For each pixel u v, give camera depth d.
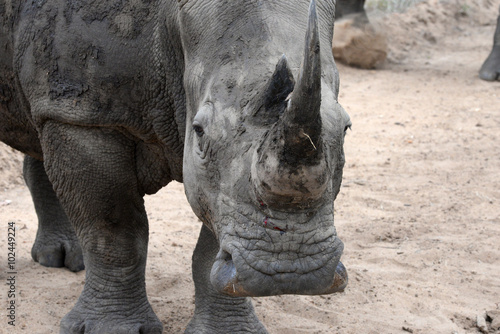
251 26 3.69
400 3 18.55
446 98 13.31
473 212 8.32
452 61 16.33
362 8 15.57
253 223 3.40
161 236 7.53
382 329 5.68
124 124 4.61
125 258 5.08
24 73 4.83
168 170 4.88
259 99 3.39
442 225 7.94
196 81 3.85
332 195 3.59
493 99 13.27
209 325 5.16
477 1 20.53
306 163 3.08
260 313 5.83
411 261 7.01
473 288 6.46
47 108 4.69
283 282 3.38
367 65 15.59
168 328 5.54
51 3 4.72
